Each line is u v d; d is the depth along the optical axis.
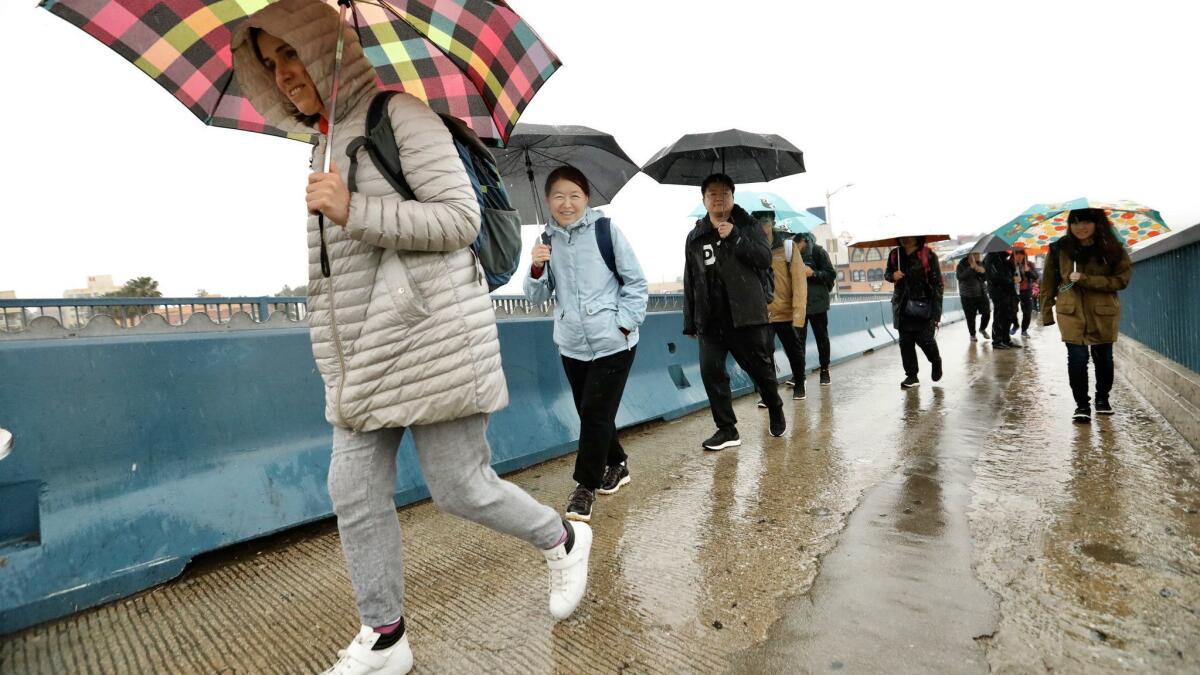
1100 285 4.62
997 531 2.83
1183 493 3.16
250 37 1.71
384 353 1.65
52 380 2.44
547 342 4.58
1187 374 4.63
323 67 1.66
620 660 1.99
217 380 2.90
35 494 2.41
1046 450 4.09
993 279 10.45
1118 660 1.86
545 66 1.91
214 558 2.81
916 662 1.89
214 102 2.08
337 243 1.67
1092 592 2.25
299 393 3.18
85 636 2.21
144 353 2.68
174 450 2.74
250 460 2.96
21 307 2.49
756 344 4.56
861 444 4.49
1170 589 2.24
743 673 1.89
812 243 7.23
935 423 5.07
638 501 3.49
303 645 2.14
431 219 1.61
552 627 2.20
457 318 1.72
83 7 1.70
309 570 2.69
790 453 4.33
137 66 1.87
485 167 1.96
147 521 2.57
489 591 2.48
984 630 2.05
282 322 3.30
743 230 4.40
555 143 3.95
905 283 6.68
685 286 4.60
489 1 1.64
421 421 1.71
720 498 3.47
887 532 2.89
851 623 2.13
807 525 3.03
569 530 2.20
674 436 4.97
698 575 2.55
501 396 1.84
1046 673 1.81
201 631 2.23
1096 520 2.88
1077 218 4.67
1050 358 8.95
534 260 3.23
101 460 2.54
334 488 1.79
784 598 2.33
